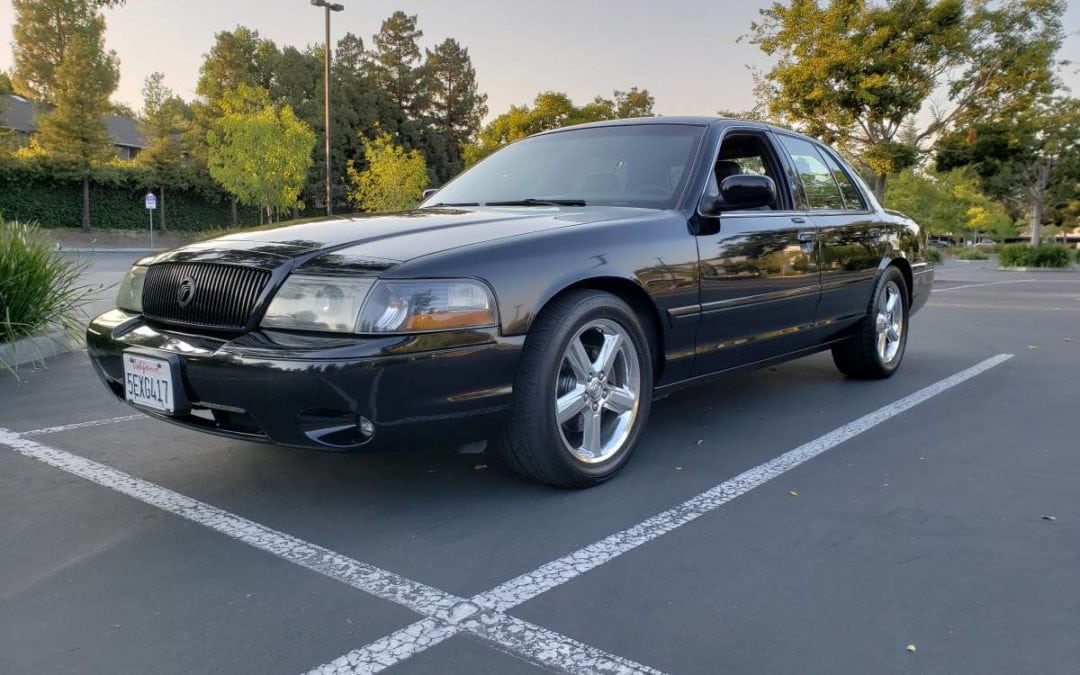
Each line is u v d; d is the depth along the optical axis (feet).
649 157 12.53
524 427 9.32
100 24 129.29
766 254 12.50
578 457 9.93
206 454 11.66
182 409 8.93
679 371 11.44
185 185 141.18
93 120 123.44
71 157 121.19
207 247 9.64
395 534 8.77
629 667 6.18
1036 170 127.03
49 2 132.87
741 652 6.39
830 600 7.27
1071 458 11.64
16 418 13.76
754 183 11.09
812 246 13.70
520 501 9.74
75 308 21.31
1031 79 65.77
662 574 7.79
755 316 12.42
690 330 11.26
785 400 15.23
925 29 64.39
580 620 6.91
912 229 17.85
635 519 9.20
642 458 11.50
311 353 8.07
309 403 8.13
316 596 7.36
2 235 19.58
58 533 8.80
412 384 8.29
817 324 14.23
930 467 11.19
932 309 34.50
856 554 8.27
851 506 9.66
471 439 9.02
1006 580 7.68
